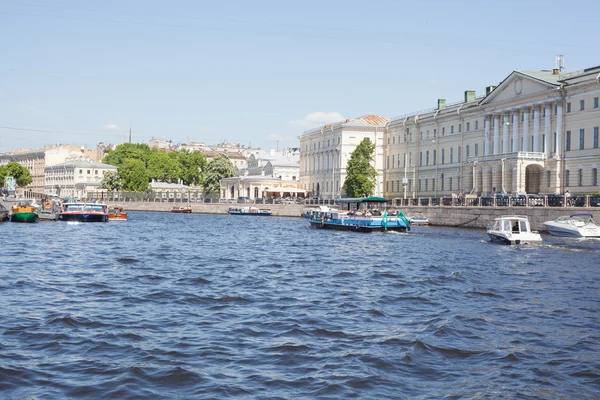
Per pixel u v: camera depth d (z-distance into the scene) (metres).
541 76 80.38
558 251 43.69
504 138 85.44
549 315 20.83
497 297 24.33
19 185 186.38
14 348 15.95
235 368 14.65
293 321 19.41
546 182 77.94
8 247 42.25
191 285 26.45
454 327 18.67
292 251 43.34
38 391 12.98
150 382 13.62
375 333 17.98
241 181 143.88
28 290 24.28
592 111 71.06
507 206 65.00
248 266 33.81
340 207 98.31
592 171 70.94
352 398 12.84
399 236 59.03
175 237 56.81
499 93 87.12
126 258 36.16
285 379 13.88
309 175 137.50
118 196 158.00
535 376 14.31
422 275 30.53
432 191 102.75
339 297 23.81
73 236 54.81
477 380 14.03
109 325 18.56
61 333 17.47
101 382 13.54
